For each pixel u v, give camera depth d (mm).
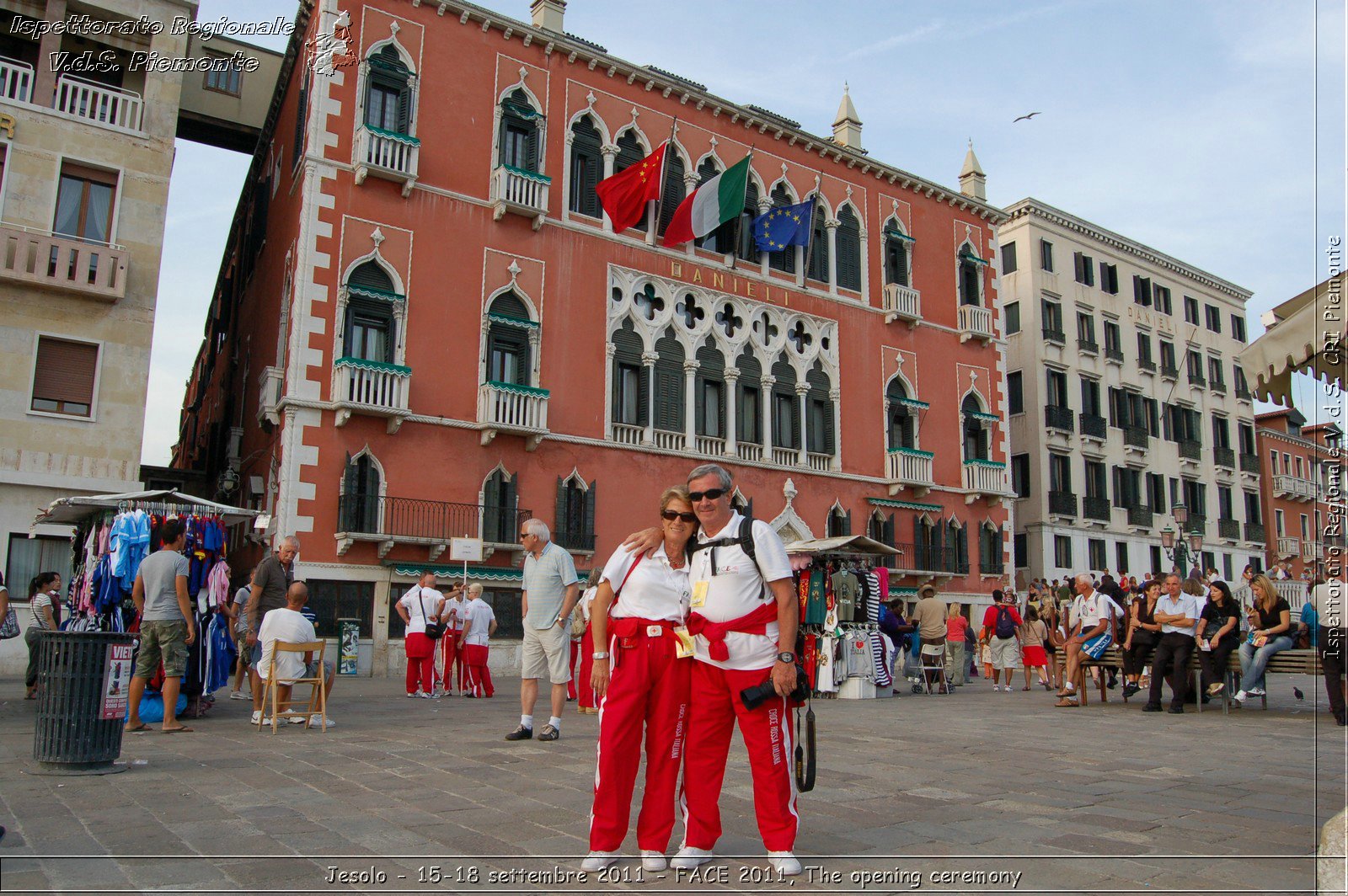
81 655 7438
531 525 9859
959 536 31734
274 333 23547
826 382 29438
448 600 16219
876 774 7859
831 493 28766
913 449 30281
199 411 38344
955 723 12125
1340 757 8930
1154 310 43688
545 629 9641
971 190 34719
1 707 11828
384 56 22500
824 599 16875
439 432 21828
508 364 23422
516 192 23469
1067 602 22094
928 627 18203
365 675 20172
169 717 9938
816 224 30078
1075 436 38562
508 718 11938
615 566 5199
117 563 11320
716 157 27891
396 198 22047
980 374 33344
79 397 19125
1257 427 49344
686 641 4918
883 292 31219
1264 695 13617
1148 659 14742
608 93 25938
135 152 20203
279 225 24344
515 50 24344
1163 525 41562
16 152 18891
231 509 12430
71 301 19156
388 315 21734
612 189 25062
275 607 11773
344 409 20297
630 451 24734
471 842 5281
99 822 5668
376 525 20703
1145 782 7574
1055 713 13523
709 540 5074
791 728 4957
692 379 26188
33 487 18312
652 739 4906
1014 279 39188
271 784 6965
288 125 24891
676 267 26484
